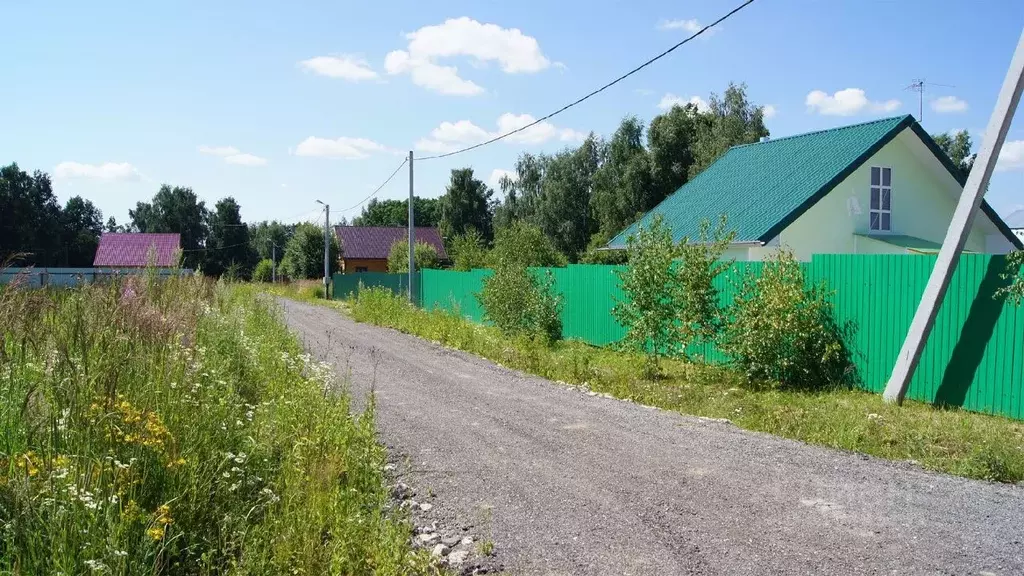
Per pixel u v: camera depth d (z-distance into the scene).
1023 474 5.32
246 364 7.86
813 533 4.25
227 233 68.62
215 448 4.45
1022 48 7.42
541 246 26.42
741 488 5.10
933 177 16.41
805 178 15.87
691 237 16.75
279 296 36.53
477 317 21.86
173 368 5.07
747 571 3.76
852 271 9.51
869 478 5.32
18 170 55.31
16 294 5.15
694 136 36.16
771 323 9.55
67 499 3.30
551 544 4.20
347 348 13.95
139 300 6.16
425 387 9.63
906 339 8.30
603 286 15.17
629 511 4.69
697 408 8.20
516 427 7.17
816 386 9.63
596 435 6.79
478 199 58.69
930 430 6.71
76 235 59.59
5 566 3.03
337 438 5.39
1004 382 7.58
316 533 3.90
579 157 44.44
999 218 16.12
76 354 4.60
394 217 87.19
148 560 3.50
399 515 4.68
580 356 12.74
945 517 4.48
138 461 3.86
